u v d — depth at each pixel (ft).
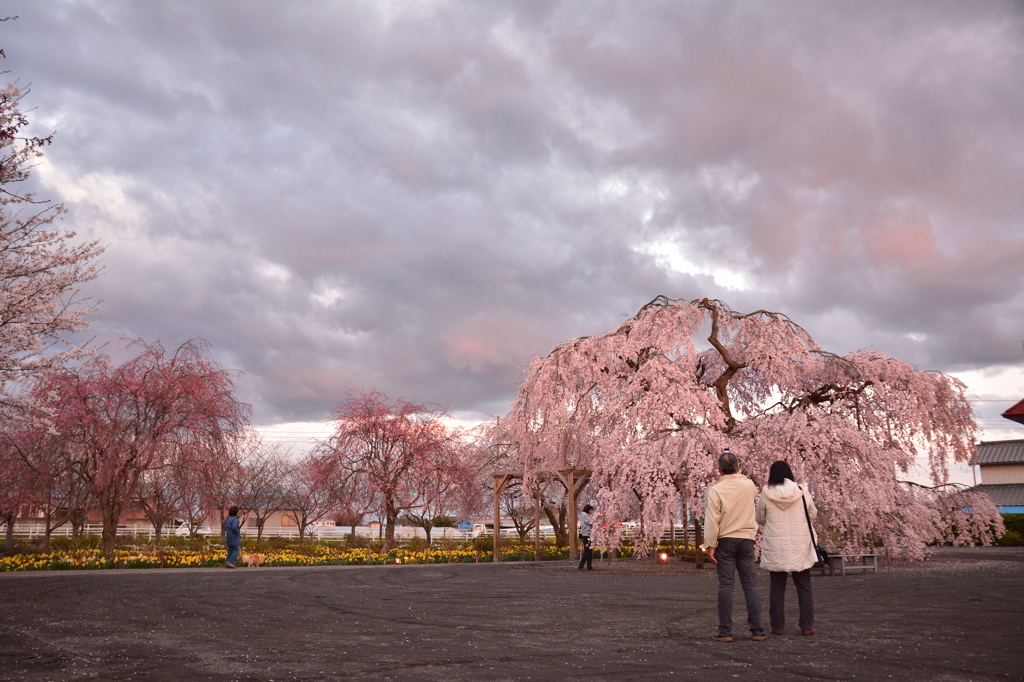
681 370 60.59
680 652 17.40
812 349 63.77
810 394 63.36
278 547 94.17
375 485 82.33
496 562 72.33
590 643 19.01
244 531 149.89
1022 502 121.80
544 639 19.80
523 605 29.55
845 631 20.88
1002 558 67.31
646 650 17.75
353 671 15.23
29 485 65.31
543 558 77.82
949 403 62.28
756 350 63.41
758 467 55.26
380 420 84.02
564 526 94.48
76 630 22.20
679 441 55.31
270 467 128.88
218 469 67.15
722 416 58.70
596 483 58.95
